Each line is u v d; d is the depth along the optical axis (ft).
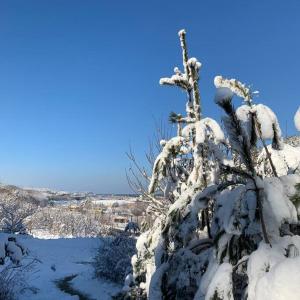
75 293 49.34
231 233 7.92
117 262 50.14
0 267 55.16
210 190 9.12
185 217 10.03
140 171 28.53
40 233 165.89
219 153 11.79
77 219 172.65
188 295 9.69
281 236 7.56
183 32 13.93
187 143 13.60
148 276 18.93
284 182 7.59
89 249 85.20
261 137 8.32
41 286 53.11
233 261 8.14
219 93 7.76
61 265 69.97
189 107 13.67
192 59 13.52
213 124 11.64
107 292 46.55
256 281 6.71
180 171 15.89
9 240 34.17
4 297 43.04
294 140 11.75
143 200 26.66
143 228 29.43
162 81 13.60
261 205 7.41
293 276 5.92
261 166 11.13
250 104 9.53
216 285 7.30
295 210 7.17
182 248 10.19
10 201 134.82
